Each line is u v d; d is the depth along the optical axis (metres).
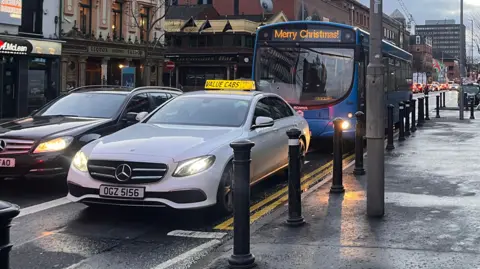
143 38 37.00
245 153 4.65
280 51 13.59
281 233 5.68
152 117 8.01
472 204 6.97
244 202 4.66
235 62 51.50
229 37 51.88
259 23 54.22
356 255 4.89
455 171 9.66
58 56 28.56
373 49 6.23
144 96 10.19
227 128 7.38
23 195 8.05
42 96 27.94
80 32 30.86
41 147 7.88
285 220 6.24
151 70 38.62
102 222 6.51
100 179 6.28
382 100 6.26
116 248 5.48
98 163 6.30
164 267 4.86
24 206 7.32
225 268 4.63
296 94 13.35
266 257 4.88
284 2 58.00
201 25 52.62
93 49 32.09
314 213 6.56
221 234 5.99
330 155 13.13
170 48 53.25
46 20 27.91
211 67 53.34
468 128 19.16
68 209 7.15
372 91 6.24
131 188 6.12
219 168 6.41
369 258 4.80
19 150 7.92
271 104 8.85
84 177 6.36
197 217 6.75
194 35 52.69
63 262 5.03
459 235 5.51
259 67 13.77
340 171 7.86
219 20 52.09
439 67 137.88
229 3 61.25
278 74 13.56
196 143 6.54
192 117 7.81
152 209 7.11
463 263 4.63
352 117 13.02
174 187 6.05
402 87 19.94
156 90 10.70
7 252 2.54
